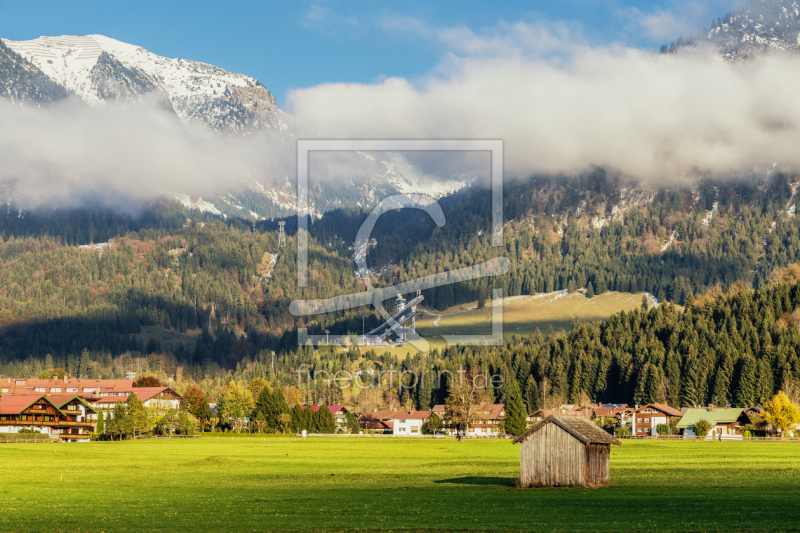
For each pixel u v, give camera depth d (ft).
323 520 167.32
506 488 228.22
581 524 157.38
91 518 170.40
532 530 151.23
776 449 435.94
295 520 167.43
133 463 330.95
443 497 207.00
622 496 200.95
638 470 287.69
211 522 164.96
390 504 193.06
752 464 316.19
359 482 253.65
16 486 236.84
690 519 161.99
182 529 155.53
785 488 221.05
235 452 416.67
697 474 269.23
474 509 181.78
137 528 156.87
